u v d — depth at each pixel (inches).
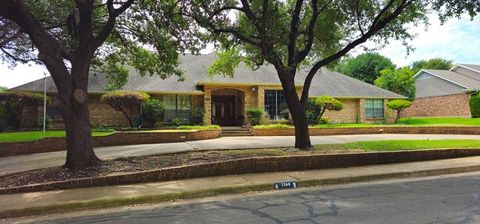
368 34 510.6
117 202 298.4
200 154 502.3
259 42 522.9
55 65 376.5
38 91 893.8
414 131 959.0
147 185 350.0
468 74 1764.3
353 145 599.2
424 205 270.7
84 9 390.6
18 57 647.1
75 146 392.5
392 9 516.4
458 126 911.7
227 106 1075.3
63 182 336.8
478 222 225.1
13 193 320.5
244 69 1074.7
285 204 283.1
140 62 637.9
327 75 1278.3
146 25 561.0
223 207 280.1
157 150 584.7
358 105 1187.3
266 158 420.2
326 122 1095.6
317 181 372.5
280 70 528.7
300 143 551.2
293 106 547.2
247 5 494.9
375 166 453.7
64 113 387.5
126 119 963.3
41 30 368.5
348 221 230.7
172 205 294.0
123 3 463.5
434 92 1700.3
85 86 393.7
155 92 933.2
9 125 867.4
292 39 528.4
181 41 553.3
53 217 267.6
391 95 1221.7
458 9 448.8
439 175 422.6
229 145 653.9
